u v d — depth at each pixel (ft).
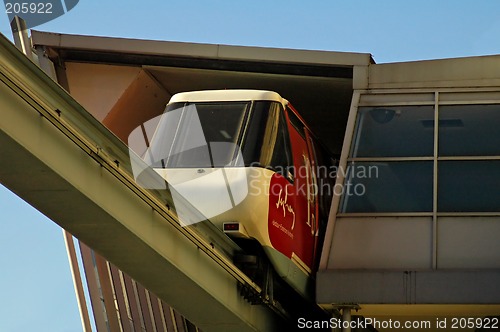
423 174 116.06
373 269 110.63
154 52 126.93
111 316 132.67
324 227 120.37
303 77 127.24
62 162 79.41
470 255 110.63
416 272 108.47
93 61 129.29
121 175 84.23
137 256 90.12
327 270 110.32
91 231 86.53
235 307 100.37
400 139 118.62
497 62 120.37
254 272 102.68
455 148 117.19
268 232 100.42
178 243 92.17
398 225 113.09
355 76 122.42
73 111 79.51
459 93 120.26
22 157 76.33
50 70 127.75
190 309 99.66
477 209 113.39
